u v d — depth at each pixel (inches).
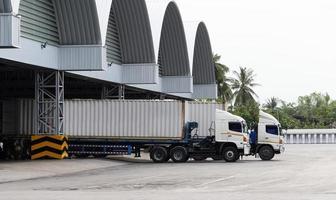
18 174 1161.4
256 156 1971.0
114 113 1696.6
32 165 1352.1
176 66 2285.9
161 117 1679.4
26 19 1360.7
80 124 1707.7
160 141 1676.9
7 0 1107.9
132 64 1873.8
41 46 1424.7
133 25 1835.6
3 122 1681.8
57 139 1536.7
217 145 1694.1
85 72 1633.9
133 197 754.2
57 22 1496.1
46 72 1536.7
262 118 1815.9
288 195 786.8
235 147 1686.8
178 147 1668.3
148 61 1872.5
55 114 1529.3
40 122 1539.1
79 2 1475.1
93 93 2148.1
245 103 4402.1
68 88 2119.8
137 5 1795.0
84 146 1699.1
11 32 1107.3
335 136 4601.4
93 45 1497.3
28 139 1610.5
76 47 1502.2
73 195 780.0
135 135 1686.8
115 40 1839.3
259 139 1806.1
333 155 2154.3
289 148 3078.2
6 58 1269.7
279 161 1734.7
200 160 1786.4
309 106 6707.7
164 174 1197.7
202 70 2662.4
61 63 1508.4
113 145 1691.7
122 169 1358.3
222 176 1143.6
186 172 1256.2
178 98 2674.7
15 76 1854.1
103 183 989.2
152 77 1865.2
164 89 2299.5
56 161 1488.7
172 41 2229.3
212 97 2682.1
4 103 1685.5
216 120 1692.9
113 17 1819.6
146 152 2096.5
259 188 899.4
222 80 3843.5
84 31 1493.6
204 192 832.3
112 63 1803.6
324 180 1051.3
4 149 1622.8
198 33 2513.5
